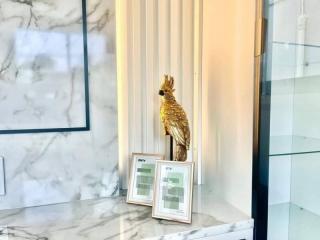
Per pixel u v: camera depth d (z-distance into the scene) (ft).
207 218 3.44
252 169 3.40
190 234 3.15
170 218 3.38
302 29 3.16
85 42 3.88
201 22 4.63
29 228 3.19
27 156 3.73
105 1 3.94
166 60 4.58
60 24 3.75
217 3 4.10
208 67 4.47
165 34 4.55
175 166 3.54
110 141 4.12
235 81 3.71
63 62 3.80
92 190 4.07
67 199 3.95
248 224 3.39
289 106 3.33
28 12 3.60
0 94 3.57
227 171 3.99
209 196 4.22
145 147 4.58
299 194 3.41
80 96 3.91
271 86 3.24
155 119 4.59
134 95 4.46
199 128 4.80
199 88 4.75
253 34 3.29
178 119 3.84
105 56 4.00
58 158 3.87
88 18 3.87
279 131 3.34
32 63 3.67
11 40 3.56
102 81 4.01
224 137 4.05
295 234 3.48
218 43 4.12
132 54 4.40
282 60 3.22
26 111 3.68
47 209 3.72
